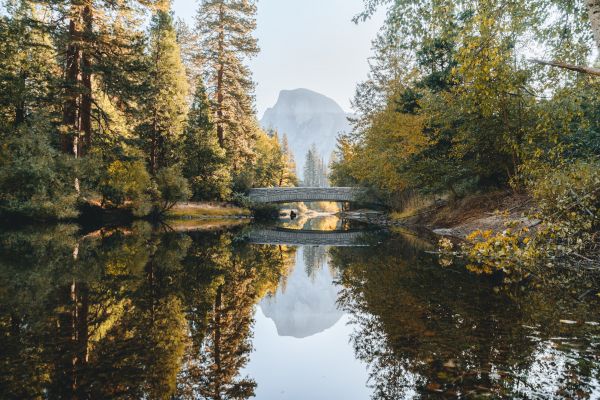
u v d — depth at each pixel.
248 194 34.19
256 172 46.22
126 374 2.35
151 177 22.88
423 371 2.35
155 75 24.89
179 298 4.57
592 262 6.32
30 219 15.37
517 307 3.89
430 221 18.14
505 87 6.15
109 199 19.36
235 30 32.12
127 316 3.70
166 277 5.91
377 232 17.34
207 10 32.09
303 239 15.12
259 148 53.06
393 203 26.94
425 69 14.16
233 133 33.72
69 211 15.34
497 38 5.75
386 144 19.22
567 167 6.89
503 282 5.27
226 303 4.45
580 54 7.15
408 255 8.65
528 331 3.08
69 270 6.30
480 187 15.09
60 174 15.05
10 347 2.80
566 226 6.22
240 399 2.08
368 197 29.61
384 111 21.09
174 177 23.48
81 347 2.82
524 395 1.98
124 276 5.88
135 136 25.00
